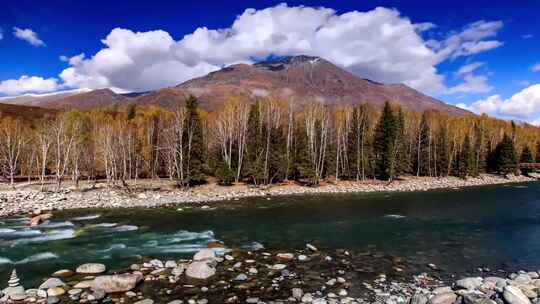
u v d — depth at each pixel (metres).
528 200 48.09
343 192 60.12
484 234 26.94
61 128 56.16
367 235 26.59
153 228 28.77
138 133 79.88
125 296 14.52
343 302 13.89
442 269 18.59
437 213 36.97
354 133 78.00
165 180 73.00
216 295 14.68
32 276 17.06
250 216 34.94
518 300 11.52
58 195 47.25
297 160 69.50
